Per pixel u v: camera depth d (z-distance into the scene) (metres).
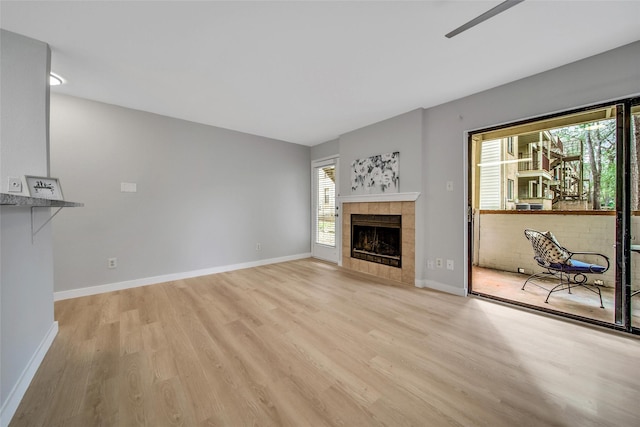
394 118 3.55
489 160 4.66
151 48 2.03
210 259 3.93
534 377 1.55
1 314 1.22
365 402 1.36
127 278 3.22
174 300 2.80
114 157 3.12
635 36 1.89
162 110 3.31
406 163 3.41
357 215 4.16
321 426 1.21
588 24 1.75
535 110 2.43
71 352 1.80
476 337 2.02
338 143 4.66
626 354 1.77
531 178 4.68
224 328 2.17
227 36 1.89
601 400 1.36
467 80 2.55
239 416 1.26
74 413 1.27
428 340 1.97
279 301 2.78
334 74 2.44
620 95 2.03
